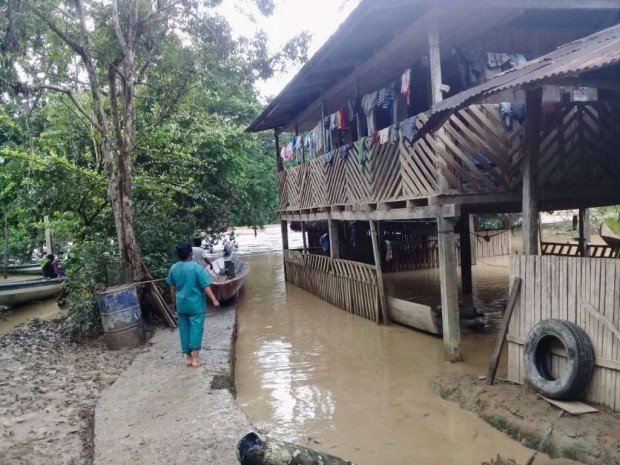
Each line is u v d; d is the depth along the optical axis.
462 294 11.91
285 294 14.41
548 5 7.55
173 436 4.65
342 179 11.10
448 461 4.73
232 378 6.85
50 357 7.78
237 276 12.62
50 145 11.88
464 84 8.67
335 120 11.32
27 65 9.01
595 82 5.57
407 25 8.50
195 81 11.16
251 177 20.92
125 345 8.16
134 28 9.30
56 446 4.73
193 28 10.33
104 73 10.44
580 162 7.96
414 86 10.02
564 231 22.34
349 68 10.76
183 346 6.88
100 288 8.45
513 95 7.73
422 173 7.87
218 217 17.36
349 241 16.28
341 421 5.73
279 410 6.15
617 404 4.77
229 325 9.48
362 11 7.31
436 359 7.74
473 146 7.48
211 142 16.05
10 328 11.45
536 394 5.41
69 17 8.84
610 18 9.02
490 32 9.02
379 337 9.20
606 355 4.86
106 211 11.63
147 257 10.35
